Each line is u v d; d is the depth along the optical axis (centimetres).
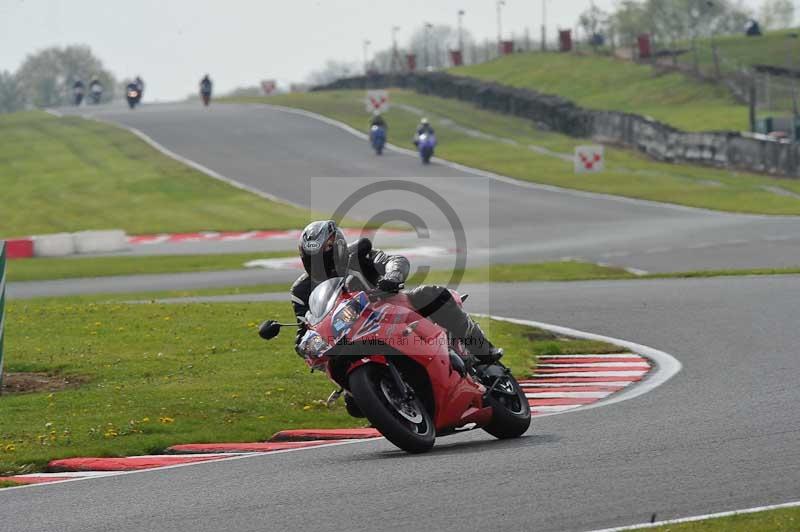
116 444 3388
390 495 2469
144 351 5166
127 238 13038
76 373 4722
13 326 6081
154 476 2900
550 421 3478
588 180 16175
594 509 2278
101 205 15825
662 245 10112
